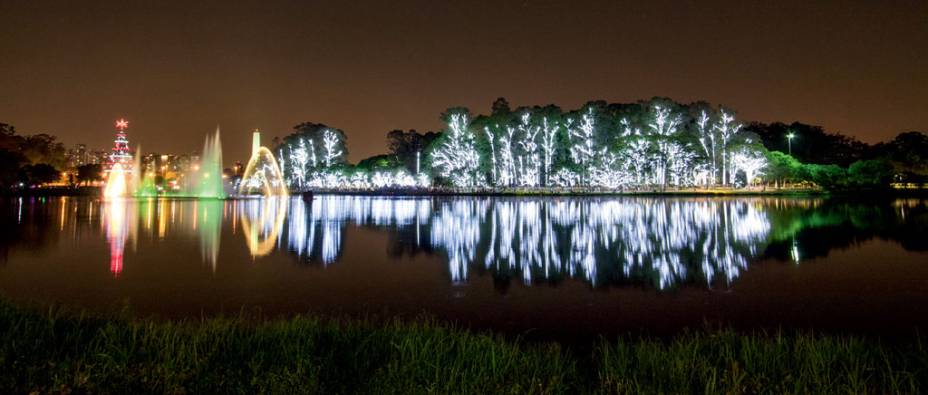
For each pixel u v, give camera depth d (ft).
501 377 19.39
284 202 207.72
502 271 52.08
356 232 89.35
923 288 42.65
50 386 17.88
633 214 124.16
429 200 217.15
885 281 45.73
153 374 18.97
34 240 76.23
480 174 284.41
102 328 23.81
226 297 40.52
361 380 19.02
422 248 69.05
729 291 42.50
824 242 72.33
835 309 36.29
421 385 18.65
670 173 248.52
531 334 31.14
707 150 255.09
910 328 31.63
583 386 19.49
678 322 33.58
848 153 331.77
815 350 21.66
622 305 38.04
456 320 34.19
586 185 264.11
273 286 44.78
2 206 166.20
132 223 105.09
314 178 370.94
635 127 262.88
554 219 112.68
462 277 49.08
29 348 20.59
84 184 364.58
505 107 291.79
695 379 19.75
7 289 42.88
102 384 18.21
